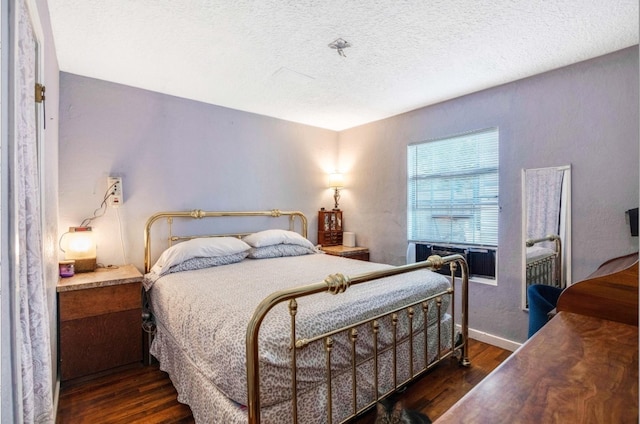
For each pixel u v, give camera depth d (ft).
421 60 7.72
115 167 9.18
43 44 5.02
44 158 5.02
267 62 7.88
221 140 11.14
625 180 7.13
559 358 3.09
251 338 3.97
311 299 5.83
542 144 8.38
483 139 9.71
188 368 6.04
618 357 3.11
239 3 5.61
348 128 13.88
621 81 7.16
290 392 4.63
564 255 7.98
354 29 6.40
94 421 6.05
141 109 9.57
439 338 6.91
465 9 5.74
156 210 9.86
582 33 6.49
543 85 8.35
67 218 8.45
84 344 7.31
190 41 6.91
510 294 9.04
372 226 12.90
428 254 11.13
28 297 3.53
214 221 11.04
